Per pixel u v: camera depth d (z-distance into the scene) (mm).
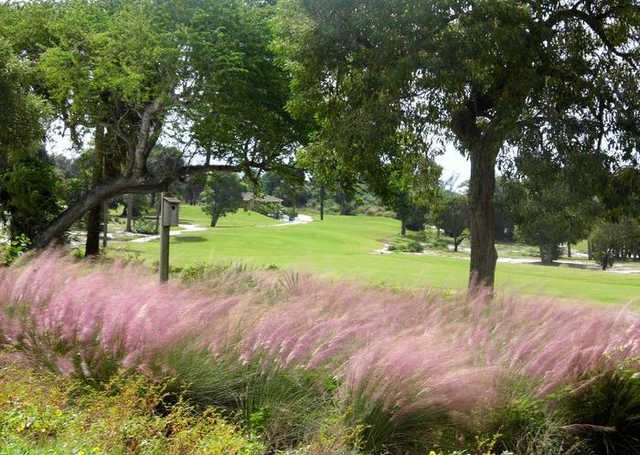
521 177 13531
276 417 5504
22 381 5805
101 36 22891
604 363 5750
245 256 36281
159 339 5781
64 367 5961
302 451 4965
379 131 12781
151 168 26844
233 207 87562
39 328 6375
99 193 25469
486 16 11852
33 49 26828
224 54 23250
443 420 5375
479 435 5406
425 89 12414
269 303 8320
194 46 22578
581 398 5629
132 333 5926
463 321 7480
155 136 25578
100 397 5418
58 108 27156
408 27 12234
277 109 25000
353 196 19438
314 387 5699
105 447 4582
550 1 12500
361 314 6988
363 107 13117
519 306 8078
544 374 5660
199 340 5926
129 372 5820
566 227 14508
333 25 13023
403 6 12102
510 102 12445
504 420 5391
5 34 25875
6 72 21641
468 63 12000
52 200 25406
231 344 6008
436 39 12516
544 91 12773
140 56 23250
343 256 38375
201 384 5762
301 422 5496
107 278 8297
